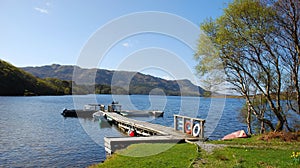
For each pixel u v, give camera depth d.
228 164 8.88
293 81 17.27
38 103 63.16
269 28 15.57
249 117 20.69
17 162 14.59
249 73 17.05
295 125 18.22
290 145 12.72
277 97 17.09
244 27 15.98
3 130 25.16
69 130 25.61
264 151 11.15
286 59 16.78
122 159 10.24
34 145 18.78
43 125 28.94
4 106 52.38
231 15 16.16
